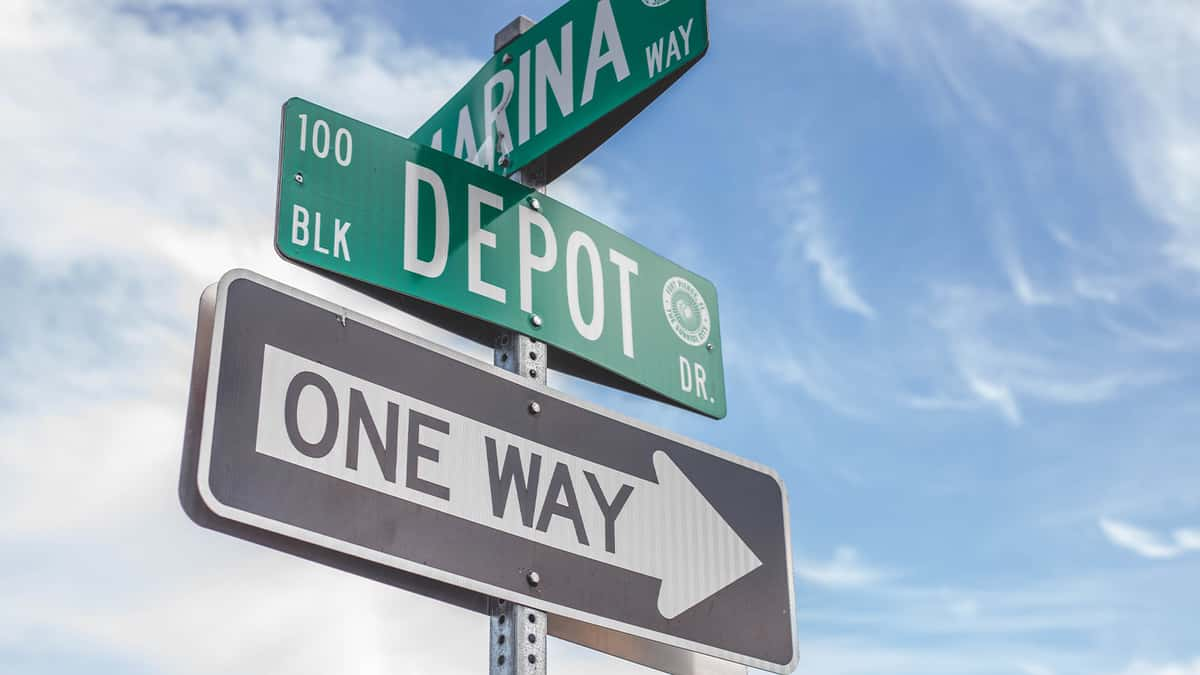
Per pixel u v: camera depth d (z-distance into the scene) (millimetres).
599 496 3346
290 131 3309
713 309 4203
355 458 2912
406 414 3053
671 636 3326
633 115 3799
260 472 2754
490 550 3061
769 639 3557
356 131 3441
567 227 3832
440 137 4258
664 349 3955
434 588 3029
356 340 3037
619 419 3504
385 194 3434
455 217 3562
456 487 3064
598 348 3740
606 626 3199
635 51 3754
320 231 3260
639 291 3961
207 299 2869
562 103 3881
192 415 2754
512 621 3111
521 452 3240
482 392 3234
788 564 3715
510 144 3961
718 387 4090
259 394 2820
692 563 3473
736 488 3697
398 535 2912
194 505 2672
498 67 4125
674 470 3562
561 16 4016
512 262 3635
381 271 3342
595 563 3250
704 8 3623
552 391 3383
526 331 3570
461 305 3459
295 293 2971
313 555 2830
